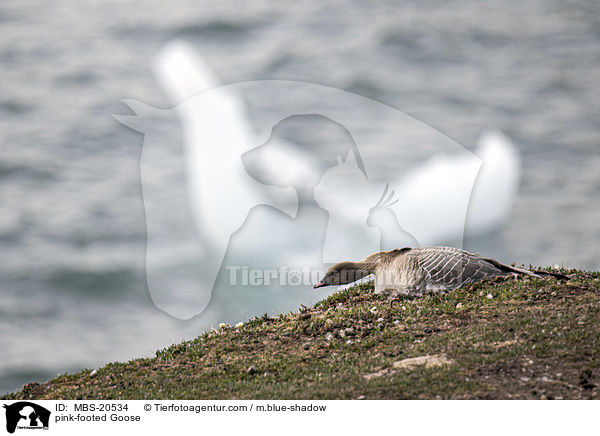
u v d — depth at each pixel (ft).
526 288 132.26
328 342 123.24
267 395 101.50
